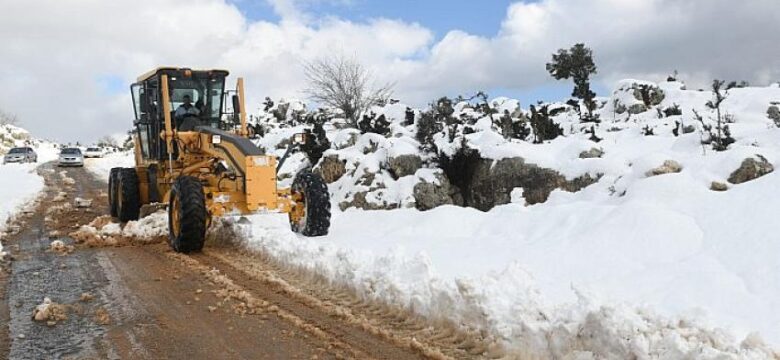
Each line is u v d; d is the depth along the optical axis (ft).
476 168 37.19
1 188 65.31
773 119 45.29
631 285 18.71
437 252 24.75
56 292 22.15
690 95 60.44
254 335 16.96
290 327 17.49
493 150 36.88
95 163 123.65
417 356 15.14
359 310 18.71
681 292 17.66
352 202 38.99
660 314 13.62
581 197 31.12
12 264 27.14
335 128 65.57
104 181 80.84
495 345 15.05
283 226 33.04
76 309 19.90
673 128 45.75
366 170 40.37
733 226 21.29
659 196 25.84
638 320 13.23
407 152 40.52
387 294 18.75
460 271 21.49
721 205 23.11
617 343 13.10
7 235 35.53
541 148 38.37
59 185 74.23
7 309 20.08
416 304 17.57
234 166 29.30
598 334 13.51
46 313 18.99
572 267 20.97
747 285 17.70
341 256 21.57
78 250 30.25
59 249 30.27
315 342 16.25
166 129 32.91
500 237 26.43
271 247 26.14
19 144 196.85
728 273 18.40
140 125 39.60
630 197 26.81
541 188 34.45
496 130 51.06
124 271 25.29
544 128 47.01
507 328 15.26
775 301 16.42
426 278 18.45
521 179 35.24
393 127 54.49
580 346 13.91
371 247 26.73
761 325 15.17
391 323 17.43
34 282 23.71
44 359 15.65
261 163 28.45
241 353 15.70
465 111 59.36
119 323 18.40
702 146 33.88
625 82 61.98
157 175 36.35
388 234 29.63
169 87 35.17
